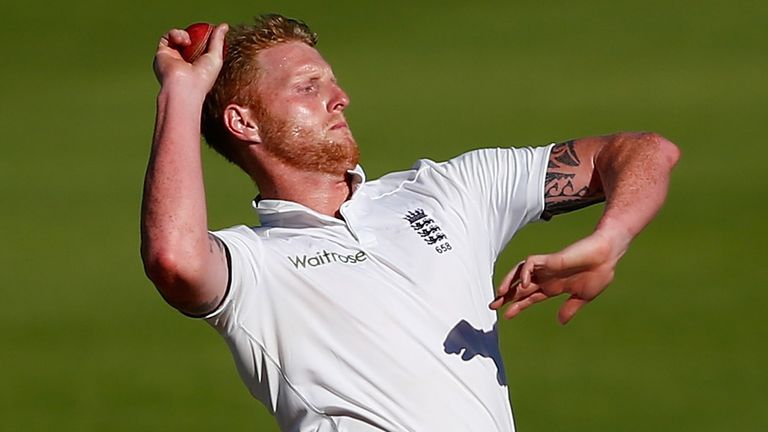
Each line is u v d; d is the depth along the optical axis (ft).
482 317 72.23
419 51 319.68
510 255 193.06
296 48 75.77
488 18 342.03
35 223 225.76
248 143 75.41
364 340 69.10
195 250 65.21
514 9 347.97
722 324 172.65
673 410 150.92
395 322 69.67
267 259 70.08
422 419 68.64
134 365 169.99
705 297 180.65
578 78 293.43
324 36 336.29
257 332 69.05
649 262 193.16
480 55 314.55
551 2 351.67
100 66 326.85
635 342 168.35
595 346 167.73
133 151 265.13
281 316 69.21
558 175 75.31
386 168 241.96
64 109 294.25
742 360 162.71
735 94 274.36
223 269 67.46
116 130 278.46
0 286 199.00
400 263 71.26
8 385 166.40
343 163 75.00
